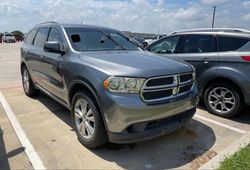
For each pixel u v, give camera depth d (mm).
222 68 5008
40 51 5371
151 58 4031
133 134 3281
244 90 4762
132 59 3842
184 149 3895
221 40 5180
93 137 3625
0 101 6211
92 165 3420
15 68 12039
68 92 4133
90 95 3617
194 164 3486
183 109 3709
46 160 3502
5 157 3557
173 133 4410
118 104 3189
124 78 3248
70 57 4172
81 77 3676
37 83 5840
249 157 3371
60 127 4613
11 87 7828
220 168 3154
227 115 5133
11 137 4176
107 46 4707
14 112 5406
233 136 4355
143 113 3238
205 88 5398
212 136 4340
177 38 5977
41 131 4434
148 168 3387
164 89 3426
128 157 3639
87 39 4656
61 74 4309
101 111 3389
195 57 5461
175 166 3441
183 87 3742
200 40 5523
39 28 6016
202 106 5891
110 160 3551
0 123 4785
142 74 3279
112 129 3311
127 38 5375
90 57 3922
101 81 3365
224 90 5125
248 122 4988
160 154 3738
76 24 5113
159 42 6398
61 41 4656
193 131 4520
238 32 5047
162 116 3414
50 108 5680
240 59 4781
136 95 3242
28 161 3465
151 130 3393
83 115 3832
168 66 3650
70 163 3447
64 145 3928
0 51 22844
